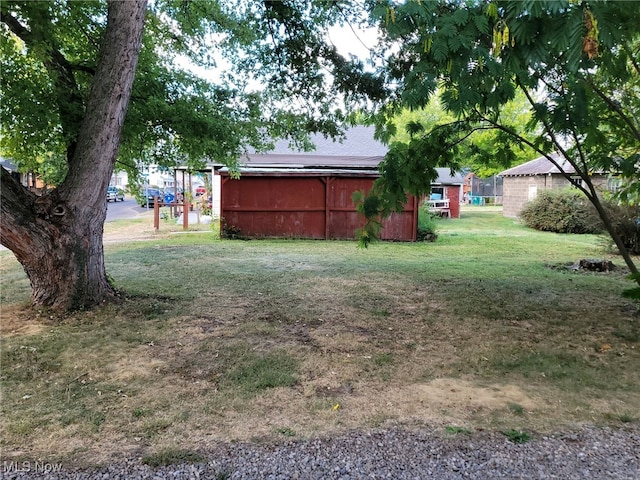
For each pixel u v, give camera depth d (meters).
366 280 7.33
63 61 5.73
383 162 6.14
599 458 2.36
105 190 5.14
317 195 13.75
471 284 7.08
